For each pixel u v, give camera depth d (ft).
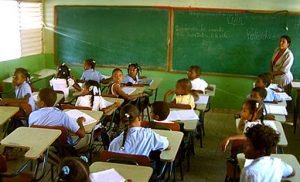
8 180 8.43
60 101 14.69
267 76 14.76
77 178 5.26
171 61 20.79
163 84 21.20
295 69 19.51
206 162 13.96
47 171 12.25
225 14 19.65
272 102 13.82
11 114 11.92
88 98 13.37
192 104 13.47
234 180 9.73
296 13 18.88
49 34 21.93
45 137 9.10
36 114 10.64
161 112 10.76
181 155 11.98
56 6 21.44
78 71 22.08
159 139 8.97
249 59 19.94
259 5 19.26
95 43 21.49
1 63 18.33
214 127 17.97
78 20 21.38
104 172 7.43
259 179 6.68
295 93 19.40
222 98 20.71
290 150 15.49
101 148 13.85
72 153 10.21
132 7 20.57
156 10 20.34
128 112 9.00
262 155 6.96
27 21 20.47
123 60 21.40
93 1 21.04
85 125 11.18
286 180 7.35
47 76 19.83
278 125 10.89
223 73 20.40
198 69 16.43
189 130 11.16
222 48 20.11
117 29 21.04
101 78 18.26
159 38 20.65
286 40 17.97
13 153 13.07
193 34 20.21
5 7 18.65
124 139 8.98
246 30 19.62
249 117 10.34
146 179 7.37
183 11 20.03
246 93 20.38
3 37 18.69
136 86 16.51
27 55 20.70
